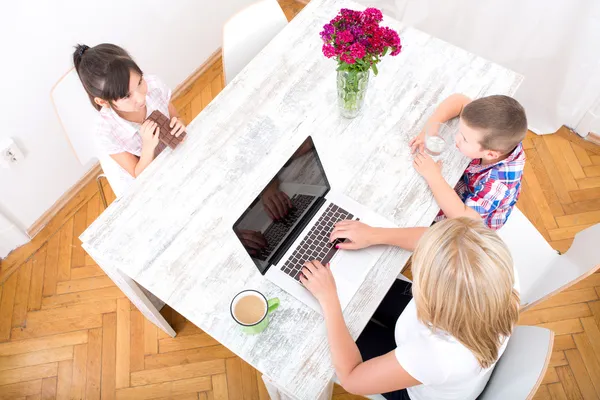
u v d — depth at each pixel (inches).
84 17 84.7
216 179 61.3
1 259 92.7
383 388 45.9
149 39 98.4
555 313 82.9
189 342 83.5
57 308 87.6
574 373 78.1
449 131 63.7
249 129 64.6
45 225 96.3
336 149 62.7
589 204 92.7
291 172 55.8
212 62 115.2
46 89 85.1
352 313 52.4
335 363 48.5
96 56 62.3
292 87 67.5
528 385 44.7
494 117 52.7
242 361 81.8
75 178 98.7
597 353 79.5
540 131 101.0
